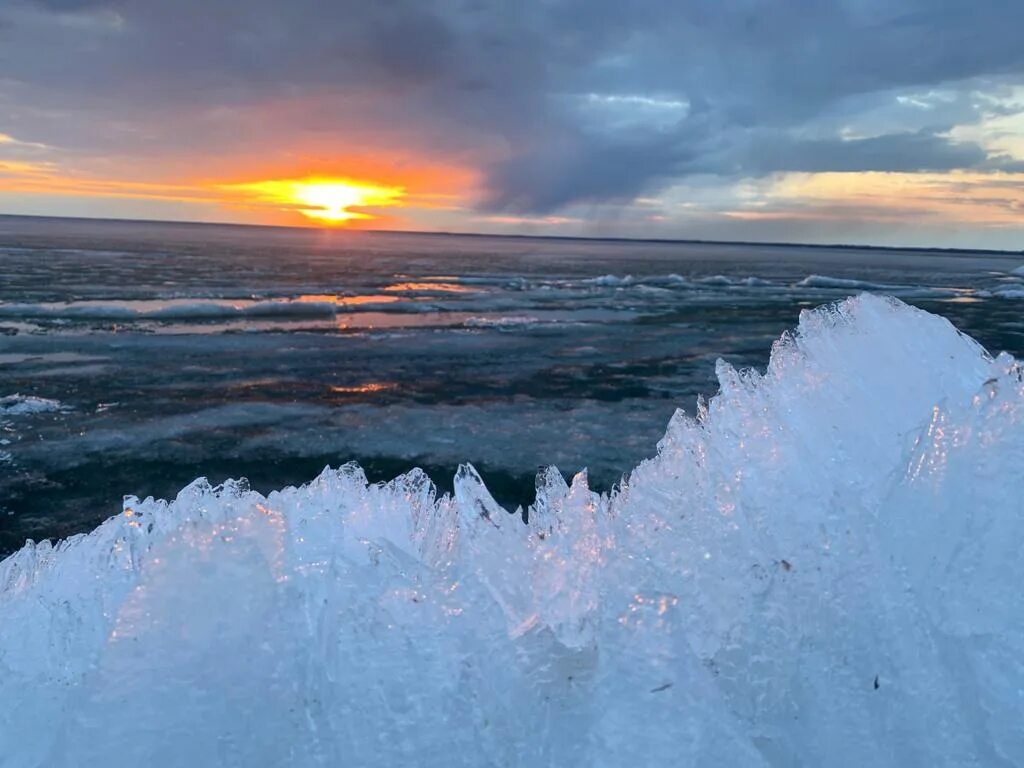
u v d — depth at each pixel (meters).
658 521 0.91
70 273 27.14
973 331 16.69
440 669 0.77
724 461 0.96
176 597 0.72
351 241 103.25
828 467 0.98
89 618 0.87
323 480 1.13
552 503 1.08
